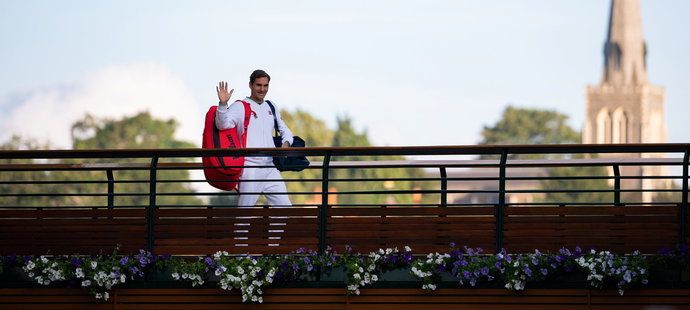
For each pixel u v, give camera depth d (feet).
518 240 129.08
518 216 129.08
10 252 134.92
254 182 138.21
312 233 130.93
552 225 128.98
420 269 126.93
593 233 128.57
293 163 132.77
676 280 126.31
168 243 132.46
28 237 134.82
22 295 132.87
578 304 127.03
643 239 128.16
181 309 130.93
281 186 139.23
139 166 133.59
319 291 129.08
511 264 125.90
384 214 130.31
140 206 133.69
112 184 139.44
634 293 126.31
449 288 128.06
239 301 130.11
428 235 129.80
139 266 130.21
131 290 131.44
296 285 129.70
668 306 125.90
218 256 129.29
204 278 130.52
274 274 128.36
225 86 135.74
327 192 130.72
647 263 124.47
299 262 128.57
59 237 134.41
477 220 129.39
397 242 129.90
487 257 127.75
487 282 127.75
